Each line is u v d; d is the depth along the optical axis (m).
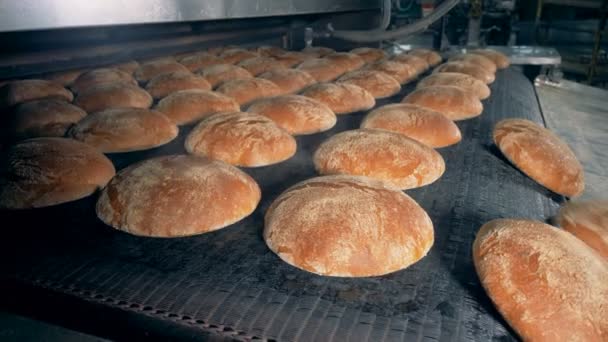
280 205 1.01
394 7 6.37
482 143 1.67
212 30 2.91
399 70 2.57
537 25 6.30
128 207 1.05
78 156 1.28
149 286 0.87
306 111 1.73
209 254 0.98
